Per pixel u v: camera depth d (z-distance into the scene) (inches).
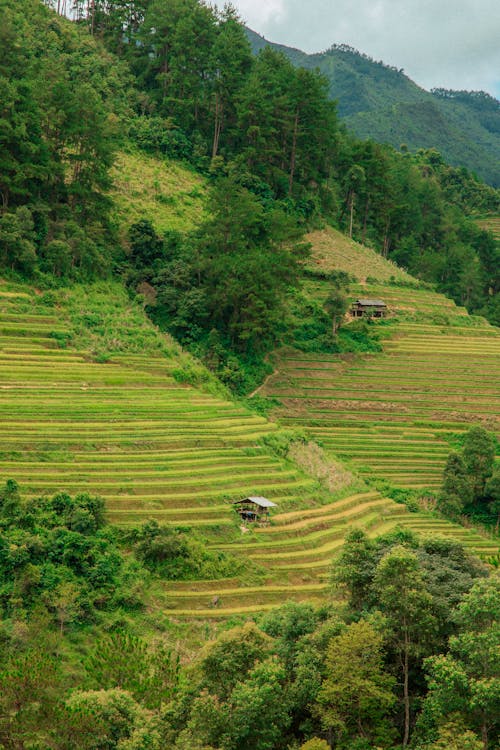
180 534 2556.6
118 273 4505.4
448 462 3585.1
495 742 1626.5
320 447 3713.1
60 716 1529.3
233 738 1558.8
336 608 1991.9
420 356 4832.7
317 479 3353.8
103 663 1851.6
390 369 4640.8
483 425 4180.6
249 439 3346.5
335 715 1653.5
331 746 1689.2
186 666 1886.1
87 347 3703.3
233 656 1696.6
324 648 1792.6
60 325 3740.2
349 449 3853.3
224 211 4685.0
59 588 2155.5
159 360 3846.0
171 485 2815.0
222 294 4333.2
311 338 4739.2
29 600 2116.1
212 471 3014.3
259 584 2536.9
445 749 1486.2
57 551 2268.7
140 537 2497.5
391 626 1791.3
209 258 4525.1
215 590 2456.9
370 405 4269.2
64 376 3400.6
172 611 2317.9
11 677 1573.6
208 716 1560.0
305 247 4736.7
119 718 1585.9
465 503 3572.8
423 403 4345.5
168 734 1595.7
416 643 1790.1
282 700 1685.5
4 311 3659.0
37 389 3230.8
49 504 2426.2
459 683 1612.9
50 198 4387.3
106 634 2140.7
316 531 2933.1
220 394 3905.0
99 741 1528.1
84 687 1855.3
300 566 2650.1
